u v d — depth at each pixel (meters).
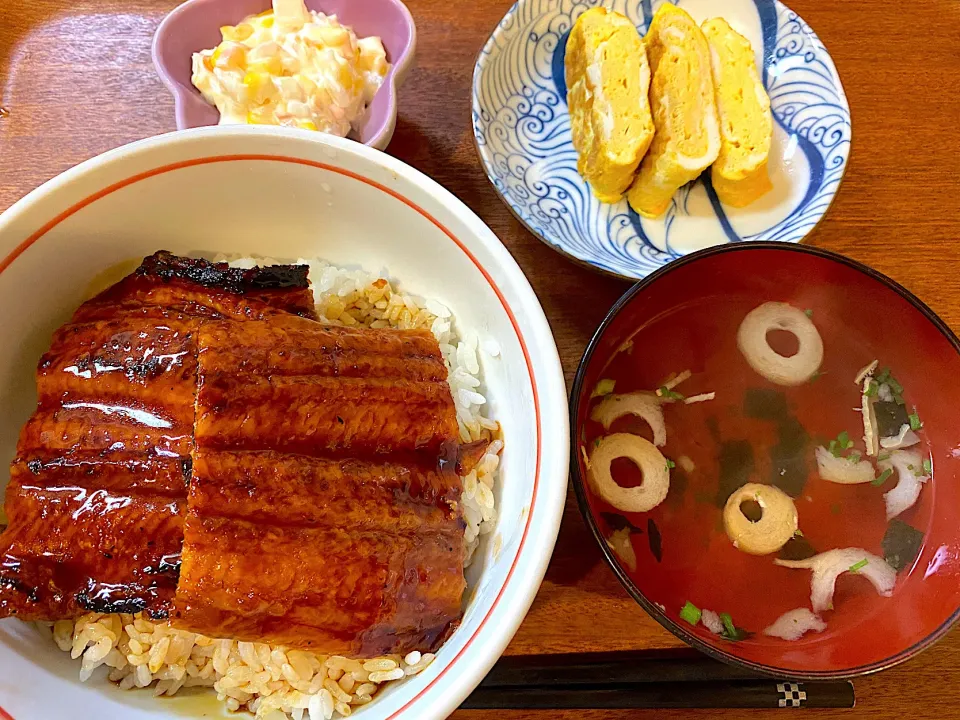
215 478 0.18
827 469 0.24
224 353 0.19
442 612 0.20
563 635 0.24
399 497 0.20
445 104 0.30
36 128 0.28
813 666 0.21
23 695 0.19
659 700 0.23
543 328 0.20
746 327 0.25
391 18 0.28
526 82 0.32
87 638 0.20
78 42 0.29
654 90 0.30
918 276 0.29
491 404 0.23
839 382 0.25
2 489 0.21
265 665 0.21
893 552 0.23
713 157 0.29
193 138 0.20
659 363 0.25
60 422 0.20
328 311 0.24
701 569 0.23
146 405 0.20
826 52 0.31
